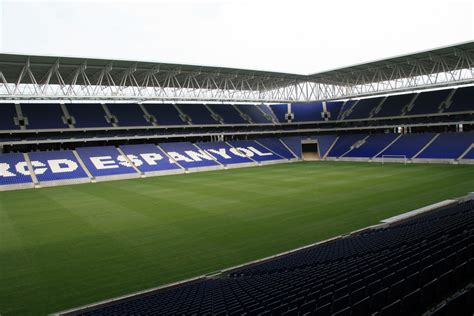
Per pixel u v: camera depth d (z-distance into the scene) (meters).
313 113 76.19
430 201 27.78
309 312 7.44
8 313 12.90
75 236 22.16
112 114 61.06
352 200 29.38
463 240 11.73
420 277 9.23
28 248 20.16
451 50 45.53
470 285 9.28
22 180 44.19
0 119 52.53
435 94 65.00
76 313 12.46
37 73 47.78
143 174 51.12
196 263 17.14
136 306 11.52
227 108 73.75
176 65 48.72
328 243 18.52
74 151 53.81
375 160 60.12
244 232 21.78
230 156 62.12
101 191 39.34
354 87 70.25
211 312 9.13
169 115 65.31
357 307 7.64
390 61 51.25
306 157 69.62
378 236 16.88
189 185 41.34
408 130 67.50
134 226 23.92
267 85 68.94
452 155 53.03
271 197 32.00
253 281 12.41
